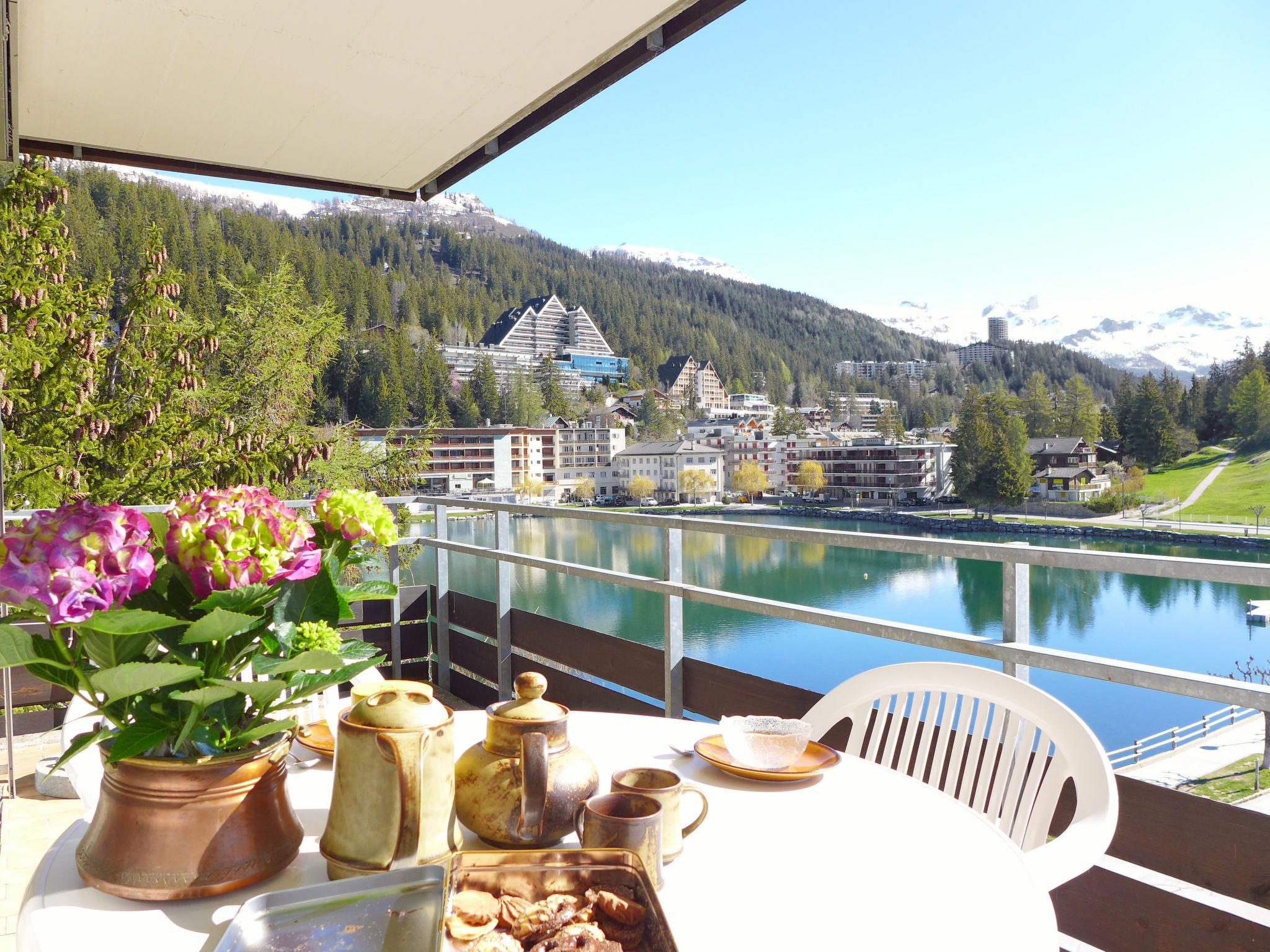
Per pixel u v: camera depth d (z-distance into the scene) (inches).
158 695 26.4
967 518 2233.0
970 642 60.9
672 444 2738.7
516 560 114.0
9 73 83.9
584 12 76.9
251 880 27.6
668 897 28.9
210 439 374.6
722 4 77.5
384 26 79.0
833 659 735.7
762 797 37.5
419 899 25.5
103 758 27.7
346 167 114.9
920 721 49.8
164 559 26.9
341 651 28.2
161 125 100.7
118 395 370.6
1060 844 36.6
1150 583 1202.0
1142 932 51.3
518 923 23.8
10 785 96.3
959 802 37.2
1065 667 55.4
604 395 4234.7
